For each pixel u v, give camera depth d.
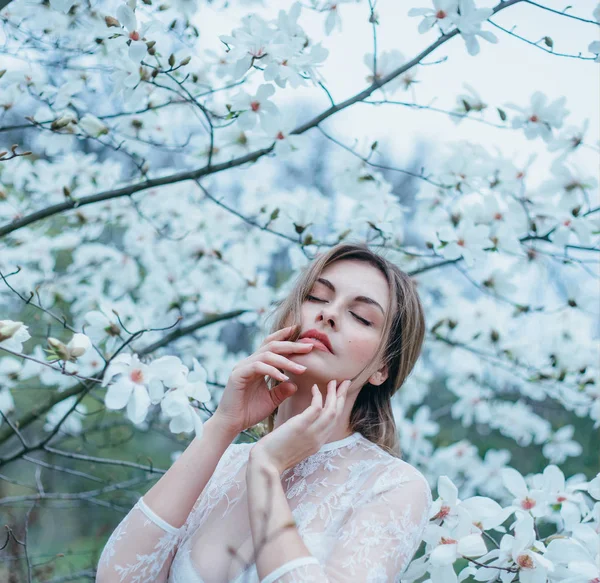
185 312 2.77
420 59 1.95
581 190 2.11
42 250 2.70
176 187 2.80
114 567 1.32
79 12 2.13
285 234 2.34
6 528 2.09
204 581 1.29
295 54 1.75
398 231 2.40
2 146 2.54
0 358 2.42
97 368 2.11
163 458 4.10
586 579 1.41
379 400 1.54
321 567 1.14
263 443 1.26
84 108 2.14
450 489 1.52
